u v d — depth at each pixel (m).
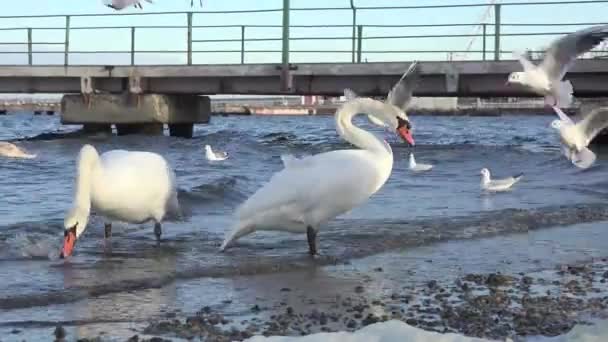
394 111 9.14
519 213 11.18
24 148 20.80
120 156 9.23
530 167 17.64
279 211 8.81
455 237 9.80
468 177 16.06
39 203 11.91
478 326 6.99
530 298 7.63
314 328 6.91
